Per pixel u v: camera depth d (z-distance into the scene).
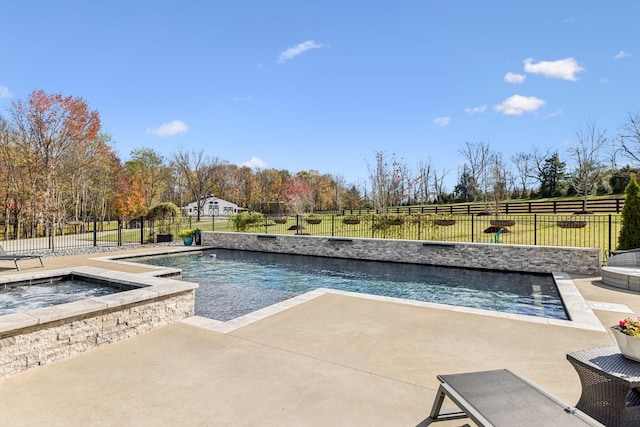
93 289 7.06
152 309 4.66
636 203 9.54
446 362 3.53
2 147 23.59
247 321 4.93
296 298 6.23
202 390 2.97
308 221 18.59
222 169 61.78
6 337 3.27
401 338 4.23
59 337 3.68
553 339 4.19
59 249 14.92
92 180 33.53
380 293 8.08
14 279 7.15
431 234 15.63
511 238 15.12
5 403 2.79
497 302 7.21
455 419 2.46
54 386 3.08
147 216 19.34
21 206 23.69
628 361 2.35
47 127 23.86
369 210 30.48
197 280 9.55
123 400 2.82
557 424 1.77
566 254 9.87
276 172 64.25
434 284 9.09
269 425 2.44
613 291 7.29
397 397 2.82
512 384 2.26
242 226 20.42
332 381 3.11
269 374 3.27
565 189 39.50
